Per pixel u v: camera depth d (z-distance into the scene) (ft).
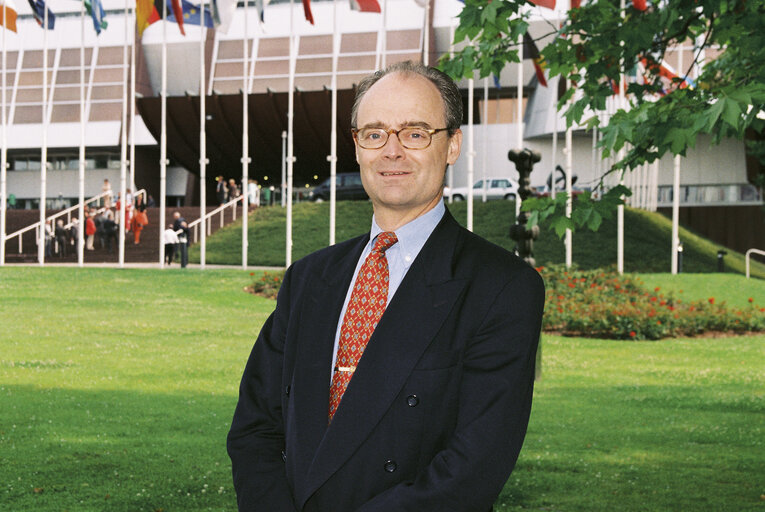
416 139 7.72
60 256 111.86
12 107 171.12
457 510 6.71
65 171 181.88
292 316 8.05
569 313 57.00
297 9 166.81
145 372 39.19
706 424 29.68
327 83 161.48
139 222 115.85
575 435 27.73
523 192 37.55
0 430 26.99
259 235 113.60
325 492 7.07
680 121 16.40
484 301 7.32
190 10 92.99
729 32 20.80
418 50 156.15
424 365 7.13
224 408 31.53
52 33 173.47
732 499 20.51
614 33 19.99
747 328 58.95
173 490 20.56
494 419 6.94
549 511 19.48
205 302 65.87
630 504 20.03
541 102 159.74
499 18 19.29
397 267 7.72
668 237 105.50
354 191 136.98
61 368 39.58
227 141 149.89
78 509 18.94
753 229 146.20
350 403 7.11
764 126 16.17
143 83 171.83
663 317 56.44
